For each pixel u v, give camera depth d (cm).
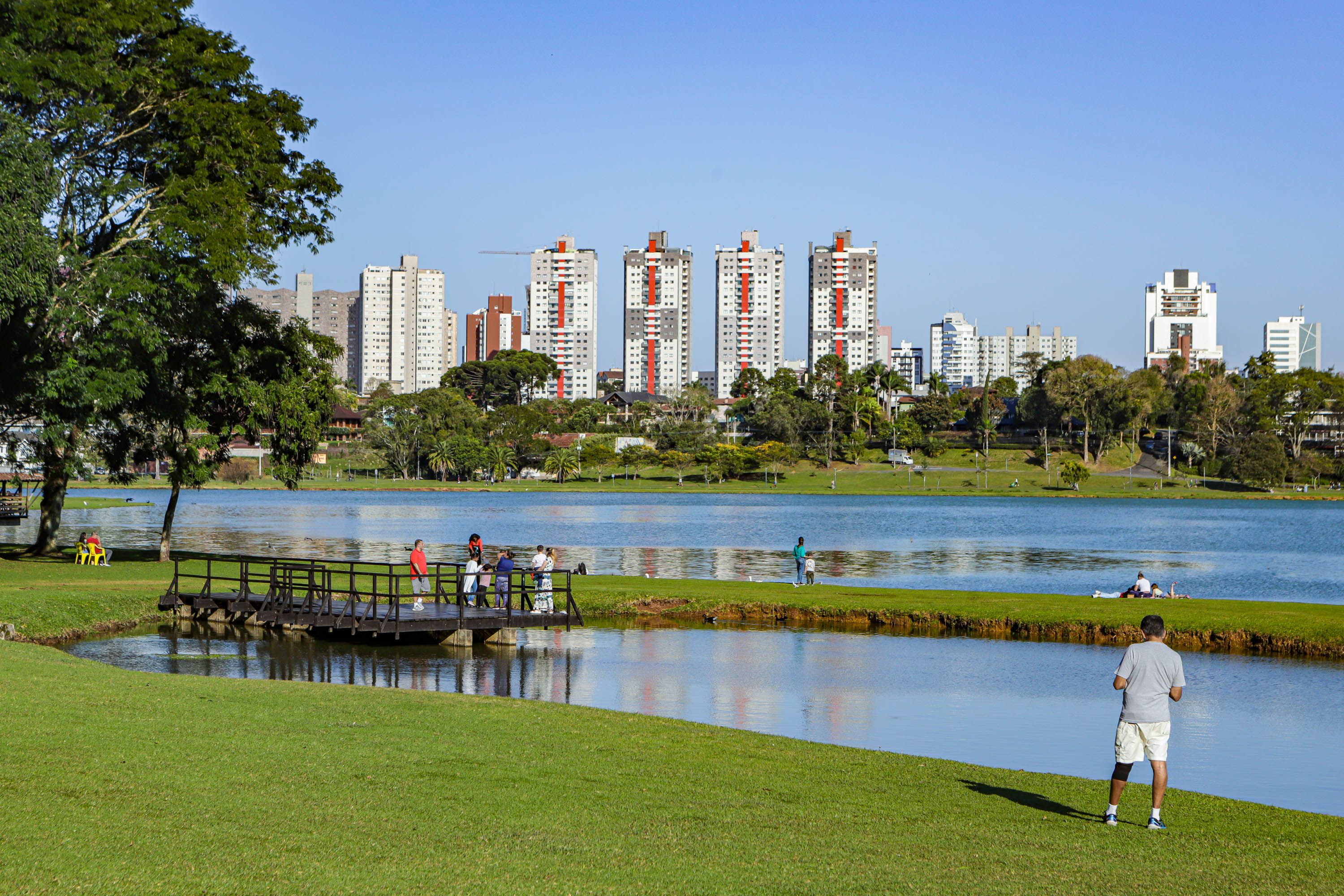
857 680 2806
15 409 4338
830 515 13712
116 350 3959
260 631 3494
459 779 1362
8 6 3516
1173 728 2342
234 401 4869
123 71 3881
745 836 1177
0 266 3431
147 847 992
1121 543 9088
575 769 1482
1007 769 1867
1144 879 1101
